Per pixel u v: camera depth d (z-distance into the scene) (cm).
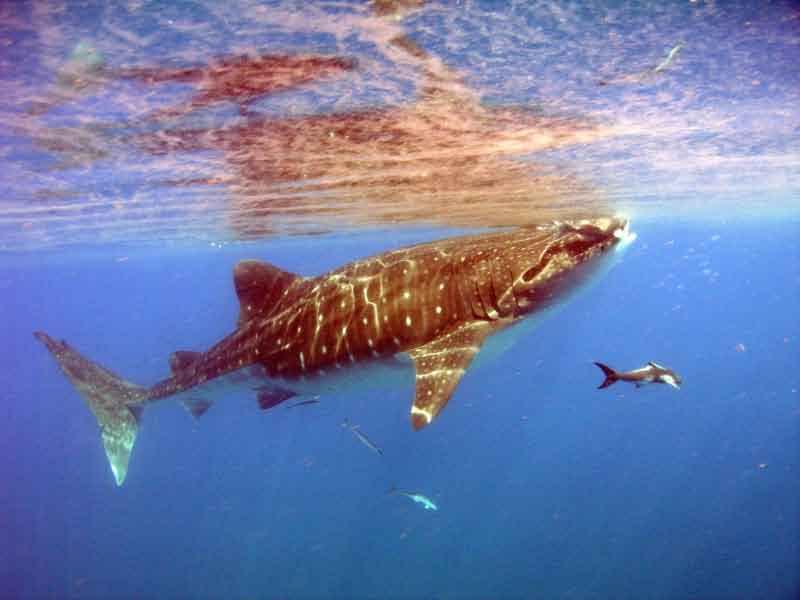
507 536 2906
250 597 2655
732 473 3403
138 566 3038
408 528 3052
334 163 1015
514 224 2164
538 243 614
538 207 1720
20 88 556
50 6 392
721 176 1398
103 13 407
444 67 551
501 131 826
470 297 617
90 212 1476
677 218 2623
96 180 1067
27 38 443
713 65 570
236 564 2958
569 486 3466
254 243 2716
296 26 446
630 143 951
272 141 836
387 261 701
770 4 430
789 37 495
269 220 1831
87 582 2927
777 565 2362
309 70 546
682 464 3641
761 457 3616
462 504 3312
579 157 1052
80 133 737
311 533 3173
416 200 1511
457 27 459
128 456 991
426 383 549
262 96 622
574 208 1784
